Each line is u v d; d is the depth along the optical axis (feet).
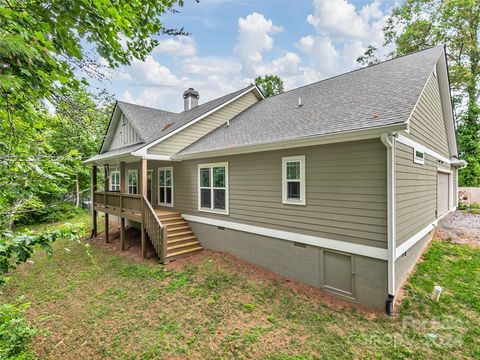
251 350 12.64
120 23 9.09
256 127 27.45
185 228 31.01
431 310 15.38
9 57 6.85
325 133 17.16
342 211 17.60
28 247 7.80
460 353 12.03
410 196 18.93
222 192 27.30
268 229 22.59
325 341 13.16
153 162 38.32
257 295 18.29
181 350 12.80
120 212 31.89
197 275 22.12
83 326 15.33
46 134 16.08
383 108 17.22
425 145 23.32
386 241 15.62
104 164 38.96
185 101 46.68
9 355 11.80
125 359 12.37
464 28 53.47
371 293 16.35
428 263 21.29
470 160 57.26
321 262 18.90
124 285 21.03
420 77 19.52
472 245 25.61
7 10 6.64
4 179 10.92
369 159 16.22
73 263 27.27
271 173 22.21
